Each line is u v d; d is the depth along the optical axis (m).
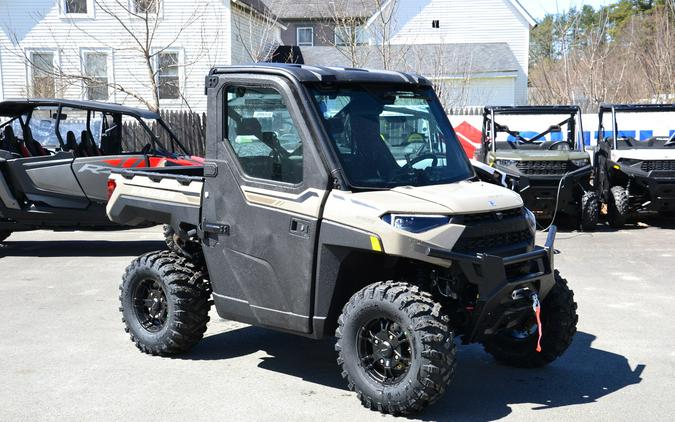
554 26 23.50
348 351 4.89
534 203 12.95
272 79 5.19
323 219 4.93
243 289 5.44
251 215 5.31
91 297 8.23
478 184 5.38
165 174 6.01
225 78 5.45
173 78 25.78
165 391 5.32
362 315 4.79
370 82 5.36
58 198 10.49
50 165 10.43
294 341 6.61
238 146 5.43
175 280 5.88
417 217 4.66
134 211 6.20
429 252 4.60
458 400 5.14
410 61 28.00
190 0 25.34
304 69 5.20
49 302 7.99
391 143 5.30
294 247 5.07
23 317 7.36
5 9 25.67
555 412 4.92
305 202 5.01
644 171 13.13
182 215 5.82
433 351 4.51
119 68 25.72
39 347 6.37
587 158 13.17
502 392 5.31
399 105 5.46
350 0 26.75
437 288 4.98
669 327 7.01
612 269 9.77
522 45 33.62
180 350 6.05
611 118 14.62
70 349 6.31
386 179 5.09
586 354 6.21
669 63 21.11
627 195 13.31
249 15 27.08
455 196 4.88
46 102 10.66
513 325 5.30
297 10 37.91
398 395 4.67
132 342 6.51
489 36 33.75
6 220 10.74
